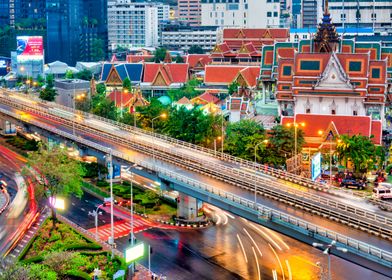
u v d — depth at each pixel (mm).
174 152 195375
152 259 150250
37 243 155375
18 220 174375
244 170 177375
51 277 129625
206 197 155500
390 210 146750
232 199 146375
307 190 162750
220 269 144875
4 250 153250
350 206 142875
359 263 119688
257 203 144875
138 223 174500
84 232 164625
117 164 189875
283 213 135000
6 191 199625
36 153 179000
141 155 190875
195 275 141750
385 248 120125
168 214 182250
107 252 149375
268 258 151000
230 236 166125
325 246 113875
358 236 127000
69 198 193875
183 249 156875
